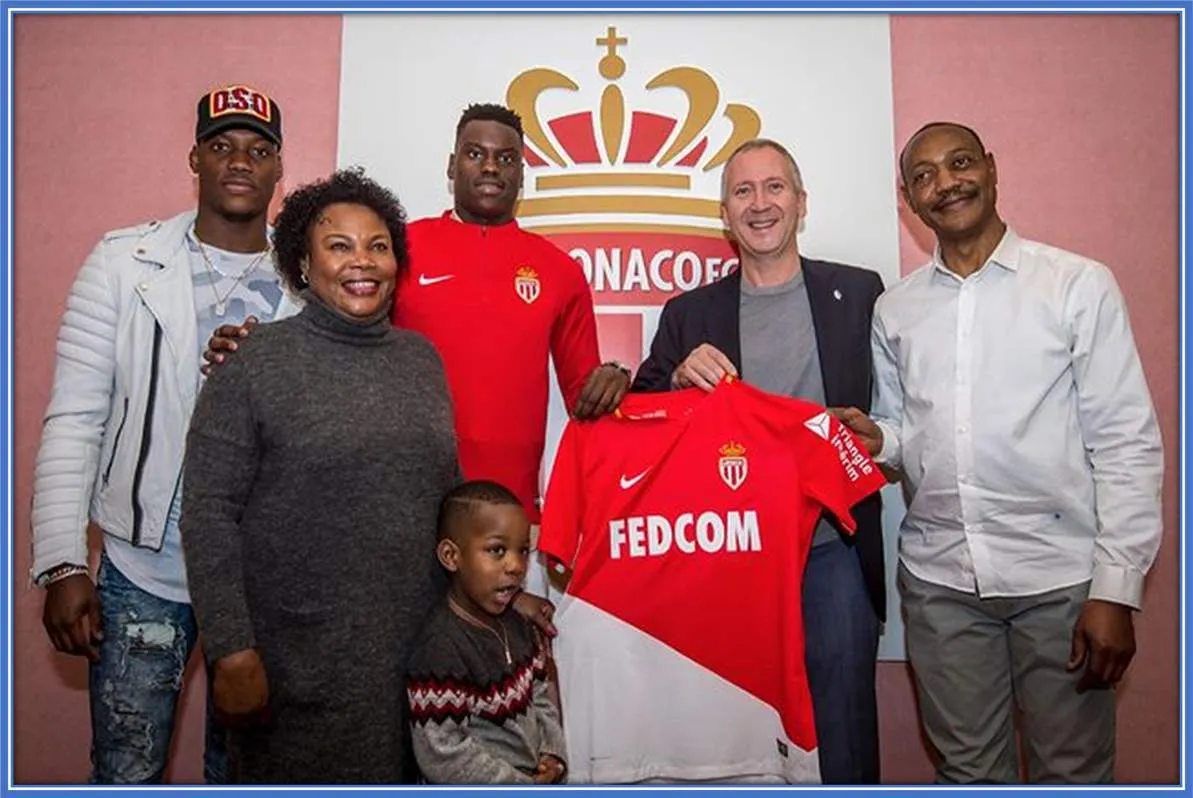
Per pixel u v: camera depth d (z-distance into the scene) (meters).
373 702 1.35
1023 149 2.35
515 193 1.97
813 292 1.91
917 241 2.33
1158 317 2.33
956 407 1.74
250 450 1.33
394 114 2.29
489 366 1.87
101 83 2.35
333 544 1.32
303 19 2.35
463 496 1.50
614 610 1.70
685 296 2.02
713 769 1.68
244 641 1.28
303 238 1.49
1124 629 1.60
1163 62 2.33
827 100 2.31
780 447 1.70
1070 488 1.69
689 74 2.30
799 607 1.65
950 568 1.77
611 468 1.71
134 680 1.64
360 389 1.37
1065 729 1.69
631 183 2.29
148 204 2.35
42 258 2.33
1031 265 1.74
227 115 1.70
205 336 1.69
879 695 2.30
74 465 1.61
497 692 1.47
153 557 1.66
